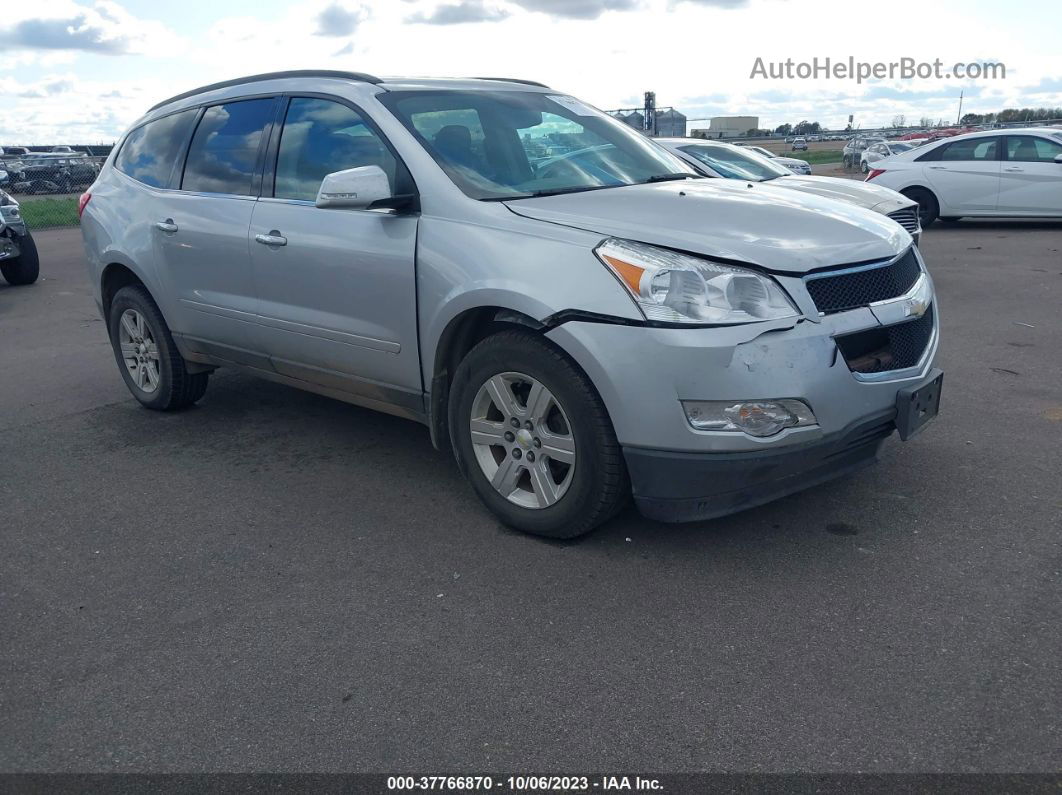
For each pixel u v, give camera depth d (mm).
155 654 2881
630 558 3379
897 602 2992
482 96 4316
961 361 5957
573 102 4734
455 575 3312
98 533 3797
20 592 3318
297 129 4312
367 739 2439
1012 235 12961
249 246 4371
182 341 5031
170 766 2365
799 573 3215
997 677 2568
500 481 3588
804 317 3072
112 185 5430
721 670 2672
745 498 3162
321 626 3008
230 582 3334
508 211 3492
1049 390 5215
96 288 5602
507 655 2799
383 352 3889
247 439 4930
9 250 10578
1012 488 3832
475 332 3662
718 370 2975
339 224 3951
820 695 2533
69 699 2662
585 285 3125
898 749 2307
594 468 3248
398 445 4746
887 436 3441
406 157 3793
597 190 3826
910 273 3592
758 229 3285
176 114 5121
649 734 2412
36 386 6215
